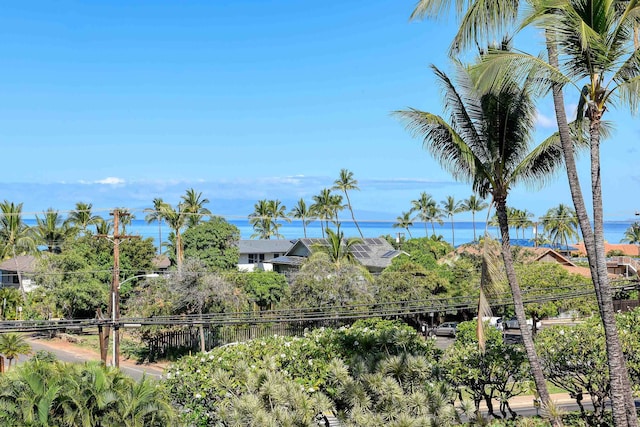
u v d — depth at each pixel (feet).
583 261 229.86
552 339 58.54
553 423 46.93
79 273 169.07
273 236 361.30
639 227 364.99
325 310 133.90
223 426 43.55
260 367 45.85
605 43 38.86
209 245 202.80
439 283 152.76
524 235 377.30
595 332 58.23
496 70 40.11
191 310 132.36
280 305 140.87
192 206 268.41
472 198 368.07
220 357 49.55
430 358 54.08
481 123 50.08
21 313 166.40
